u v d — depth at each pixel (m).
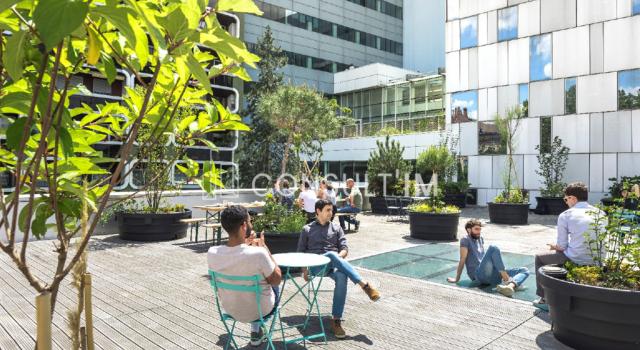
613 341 3.86
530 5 22.06
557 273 4.57
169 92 1.70
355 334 4.53
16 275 6.96
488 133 23.55
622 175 19.38
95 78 23.16
